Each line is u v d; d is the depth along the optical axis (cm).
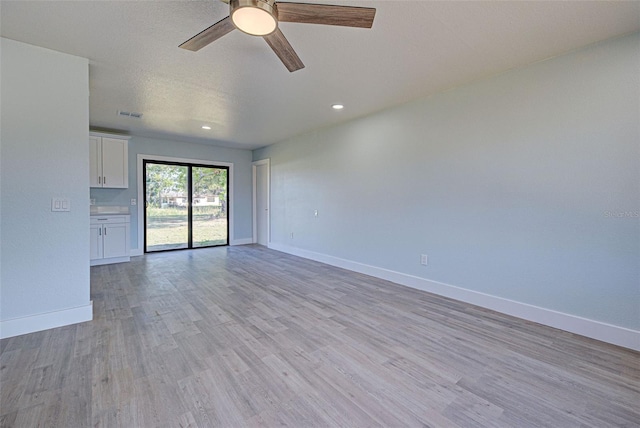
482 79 303
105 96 353
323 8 163
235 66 277
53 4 191
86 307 268
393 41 233
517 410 160
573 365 202
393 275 399
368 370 196
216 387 177
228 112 416
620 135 227
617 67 227
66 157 256
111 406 160
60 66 252
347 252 471
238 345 228
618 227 229
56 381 180
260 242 724
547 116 261
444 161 338
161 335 243
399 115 385
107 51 251
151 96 353
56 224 254
